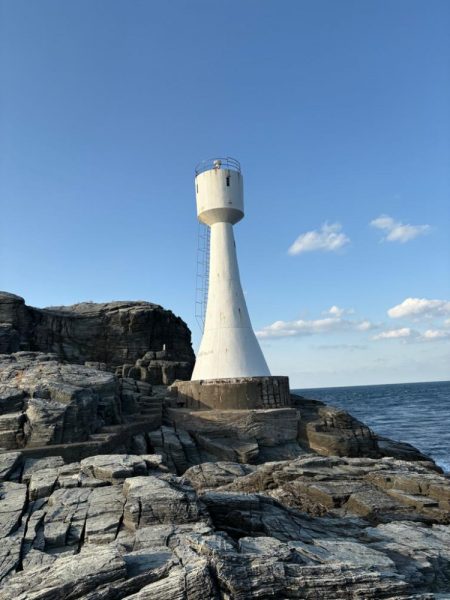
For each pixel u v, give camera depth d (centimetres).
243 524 1112
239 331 3020
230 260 3228
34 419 1728
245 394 2695
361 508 1398
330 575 724
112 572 678
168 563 709
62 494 1081
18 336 3412
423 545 1045
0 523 935
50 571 706
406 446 3000
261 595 676
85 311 4322
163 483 1074
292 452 2531
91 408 1942
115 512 980
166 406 2794
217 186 3209
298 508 1422
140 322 4288
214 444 2384
